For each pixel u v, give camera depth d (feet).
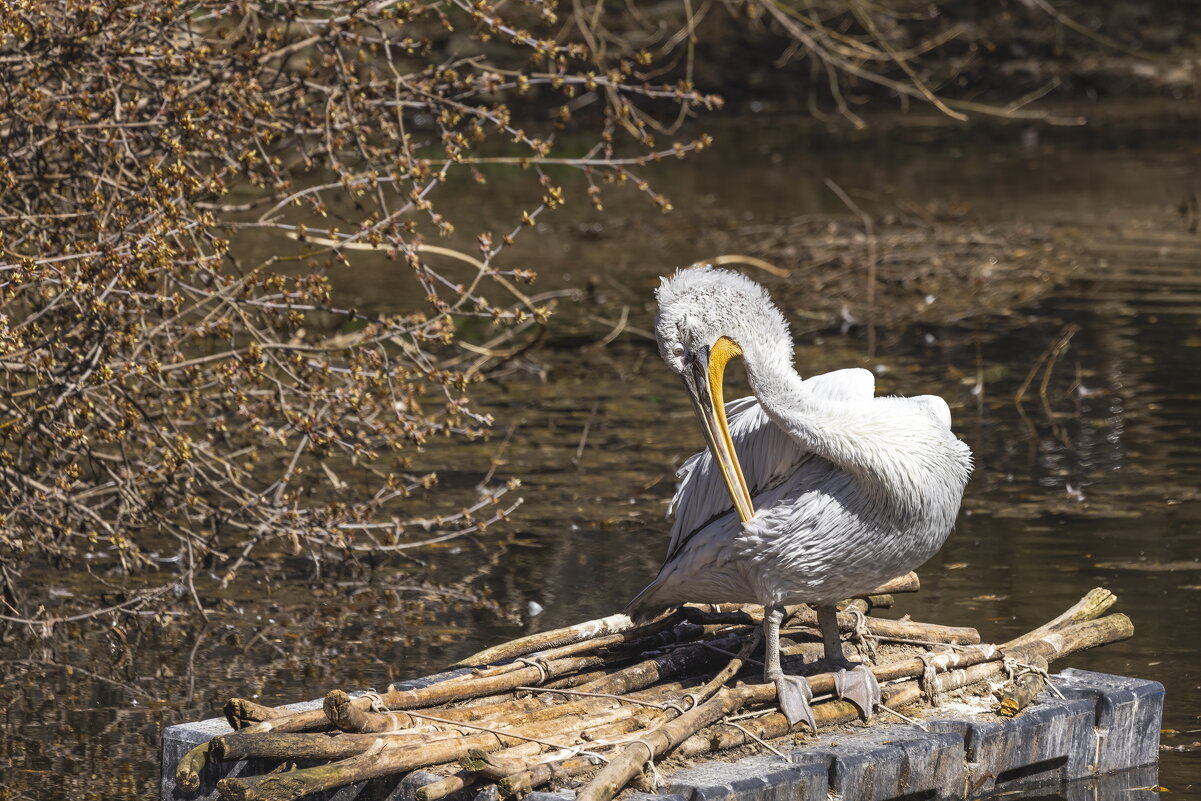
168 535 42.57
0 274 32.63
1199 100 147.43
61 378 34.32
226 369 35.88
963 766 25.50
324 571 39.86
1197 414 53.88
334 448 47.91
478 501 45.44
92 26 33.65
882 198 102.78
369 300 73.05
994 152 125.29
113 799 26.12
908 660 27.17
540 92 140.46
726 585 26.32
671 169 118.83
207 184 33.53
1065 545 40.22
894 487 24.86
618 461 49.42
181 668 32.89
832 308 73.41
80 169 36.86
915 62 154.40
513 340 67.46
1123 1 165.27
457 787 22.06
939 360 63.00
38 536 36.65
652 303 75.05
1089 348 64.34
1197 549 39.68
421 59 84.28
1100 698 27.12
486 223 96.63
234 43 37.93
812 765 23.80
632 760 22.45
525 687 26.43
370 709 24.44
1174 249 84.84
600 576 38.75
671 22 145.18
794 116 147.64
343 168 36.81
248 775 23.82
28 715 30.19
